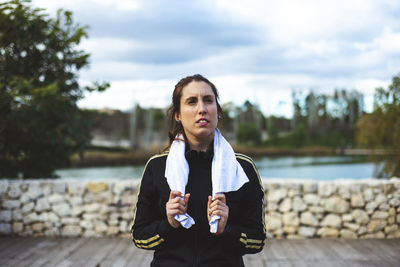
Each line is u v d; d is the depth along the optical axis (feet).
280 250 14.43
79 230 16.43
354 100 122.83
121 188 16.47
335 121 134.21
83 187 16.51
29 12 18.45
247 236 4.71
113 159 56.34
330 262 13.04
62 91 19.97
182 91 4.99
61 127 19.52
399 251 14.11
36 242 15.56
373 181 16.29
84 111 21.49
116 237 16.26
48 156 20.49
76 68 20.30
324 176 41.81
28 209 16.49
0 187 16.48
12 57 19.15
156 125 98.53
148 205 5.00
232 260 4.77
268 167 54.08
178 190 4.62
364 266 12.64
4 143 19.58
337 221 15.97
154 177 4.96
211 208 4.38
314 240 15.70
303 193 16.11
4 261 13.15
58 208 16.47
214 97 5.04
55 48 19.74
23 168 20.35
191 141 5.05
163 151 5.43
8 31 18.56
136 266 12.75
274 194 16.19
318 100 136.05
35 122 18.26
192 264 4.66
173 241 4.80
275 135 115.14
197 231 4.72
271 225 16.12
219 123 6.12
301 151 90.68
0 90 17.80
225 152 4.90
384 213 15.84
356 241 15.47
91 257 13.64
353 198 15.93
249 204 4.91
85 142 21.12
